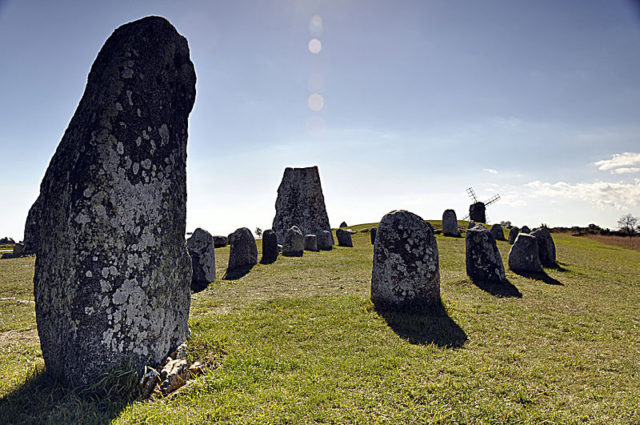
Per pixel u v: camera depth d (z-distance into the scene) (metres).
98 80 5.20
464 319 8.63
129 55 5.25
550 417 4.49
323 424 4.23
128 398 4.50
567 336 7.72
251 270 16.31
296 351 6.51
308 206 31.33
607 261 20.80
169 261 5.70
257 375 5.38
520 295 11.53
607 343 7.34
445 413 4.51
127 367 4.88
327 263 18.22
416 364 5.97
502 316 9.07
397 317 8.58
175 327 5.89
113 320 4.85
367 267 17.14
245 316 8.62
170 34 5.86
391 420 4.35
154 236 5.44
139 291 5.15
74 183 4.75
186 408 4.38
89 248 4.71
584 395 5.11
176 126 6.00
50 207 5.00
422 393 4.97
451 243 25.89
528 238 15.73
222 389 4.91
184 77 6.21
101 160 4.85
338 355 6.37
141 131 5.33
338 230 28.34
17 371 5.23
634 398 5.01
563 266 17.39
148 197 5.38
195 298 11.07
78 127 5.07
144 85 5.42
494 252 13.34
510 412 4.54
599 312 9.79
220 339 6.70
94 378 4.68
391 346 6.83
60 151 5.11
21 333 7.26
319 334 7.46
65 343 4.73
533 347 6.98
